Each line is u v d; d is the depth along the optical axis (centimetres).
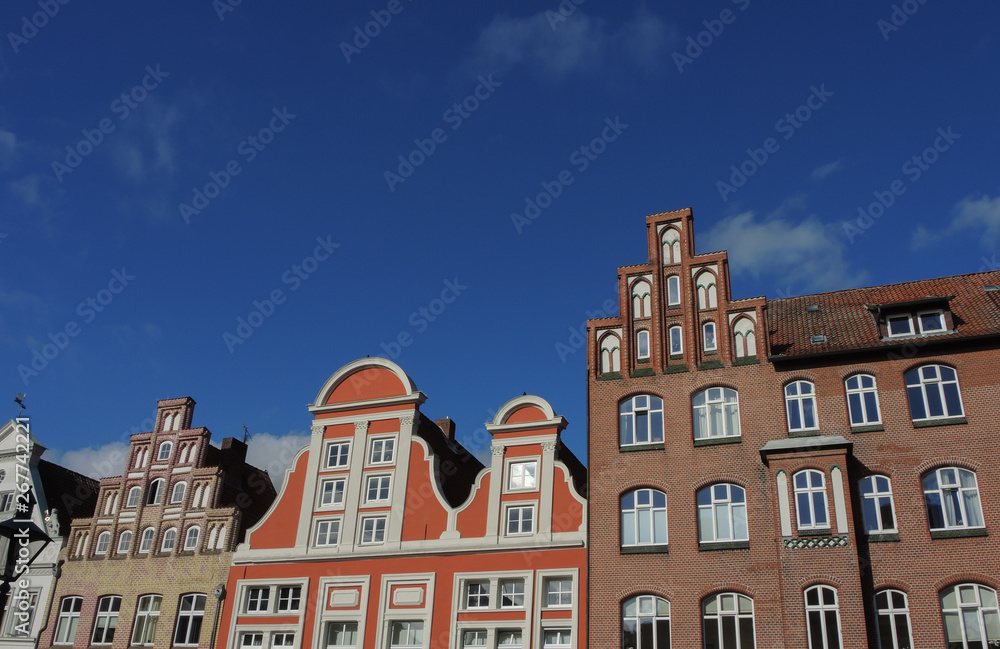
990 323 3019
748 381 3194
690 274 3484
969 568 2628
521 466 3431
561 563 3152
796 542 2797
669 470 3148
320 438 3875
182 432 4184
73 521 4153
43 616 3931
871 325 3266
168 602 3734
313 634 3406
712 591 2889
